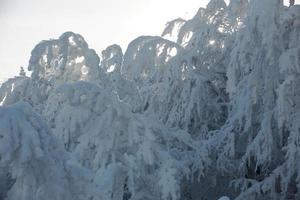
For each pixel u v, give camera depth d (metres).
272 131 7.87
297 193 7.50
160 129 7.35
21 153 2.90
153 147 6.50
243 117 8.41
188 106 9.39
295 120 6.94
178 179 6.89
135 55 9.20
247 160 8.66
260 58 7.78
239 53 7.83
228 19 9.50
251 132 8.34
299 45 6.99
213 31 9.79
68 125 6.22
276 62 7.50
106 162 6.26
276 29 7.36
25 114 3.07
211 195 8.95
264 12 7.38
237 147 8.75
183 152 8.03
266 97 7.74
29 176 3.01
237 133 8.70
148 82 9.77
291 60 6.84
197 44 9.81
